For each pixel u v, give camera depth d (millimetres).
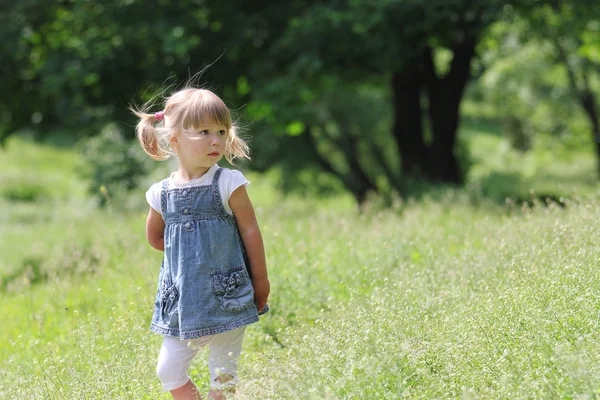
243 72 18500
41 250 12609
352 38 16750
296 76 16938
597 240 5371
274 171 33375
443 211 11953
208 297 4281
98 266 8594
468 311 4824
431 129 20406
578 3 18641
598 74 29672
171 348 4395
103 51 16906
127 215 15391
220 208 4359
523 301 4551
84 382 4645
